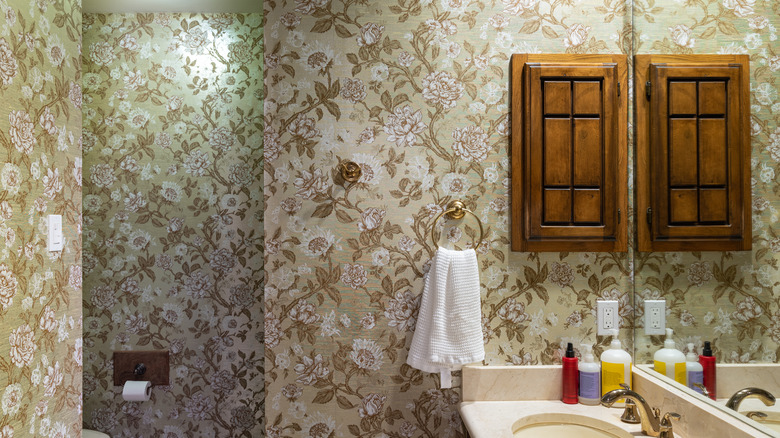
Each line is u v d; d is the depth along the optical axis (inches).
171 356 82.6
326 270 61.6
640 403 48.9
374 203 61.9
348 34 61.9
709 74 46.1
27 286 47.2
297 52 61.7
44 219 50.1
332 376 61.4
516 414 55.7
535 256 62.1
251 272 82.7
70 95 55.2
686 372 49.6
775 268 38.4
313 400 61.1
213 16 83.2
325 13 61.8
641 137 58.9
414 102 62.1
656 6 55.9
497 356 61.8
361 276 61.6
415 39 62.1
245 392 82.4
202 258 82.8
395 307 61.7
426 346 58.7
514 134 61.1
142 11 82.7
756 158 40.2
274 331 61.2
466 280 58.6
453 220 62.1
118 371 82.4
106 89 83.0
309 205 61.6
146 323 82.7
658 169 55.4
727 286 43.8
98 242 82.8
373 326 61.6
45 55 50.4
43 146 50.1
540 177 60.1
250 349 82.6
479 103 62.2
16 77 45.6
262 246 82.9
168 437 82.4
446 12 62.1
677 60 51.6
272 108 61.6
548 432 54.7
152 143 82.9
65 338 53.5
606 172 60.0
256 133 83.0
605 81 59.8
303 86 61.7
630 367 58.4
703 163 47.2
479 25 62.2
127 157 82.9
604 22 62.4
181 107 83.0
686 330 50.2
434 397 61.6
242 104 83.0
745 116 41.5
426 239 61.9
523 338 61.9
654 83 56.1
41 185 49.6
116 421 82.5
